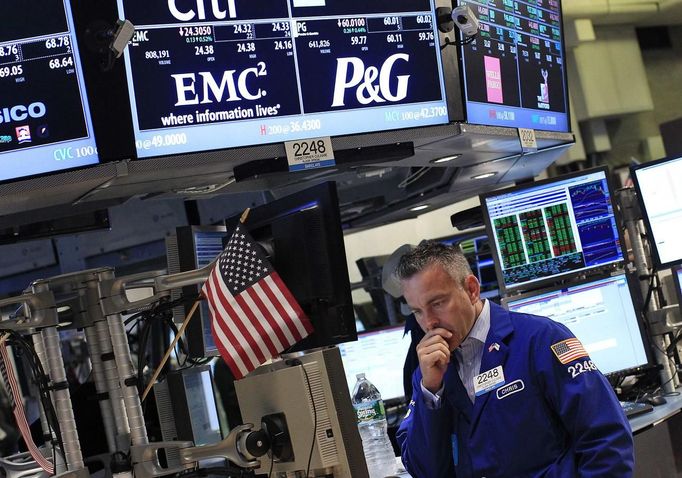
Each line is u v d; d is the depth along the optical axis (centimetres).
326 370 199
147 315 221
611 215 373
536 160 423
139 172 255
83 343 438
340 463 196
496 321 245
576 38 829
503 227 366
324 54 282
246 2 269
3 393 367
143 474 213
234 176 291
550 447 233
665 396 373
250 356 206
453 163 377
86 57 246
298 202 222
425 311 241
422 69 301
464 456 243
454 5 310
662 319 379
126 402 218
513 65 346
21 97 243
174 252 273
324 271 212
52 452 229
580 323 363
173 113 258
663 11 860
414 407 261
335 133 284
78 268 422
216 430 264
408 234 596
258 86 271
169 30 258
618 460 222
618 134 889
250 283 207
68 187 253
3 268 423
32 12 243
